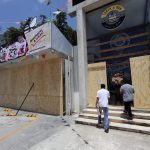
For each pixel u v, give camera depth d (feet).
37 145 18.35
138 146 17.11
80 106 32.40
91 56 34.30
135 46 29.27
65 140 19.43
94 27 34.47
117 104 30.35
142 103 26.55
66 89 33.99
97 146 17.42
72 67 36.37
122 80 29.96
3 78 52.16
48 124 26.96
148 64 26.50
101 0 31.60
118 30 31.48
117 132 21.57
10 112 39.83
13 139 20.63
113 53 31.65
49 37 30.83
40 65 39.09
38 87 39.01
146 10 28.94
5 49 43.06
